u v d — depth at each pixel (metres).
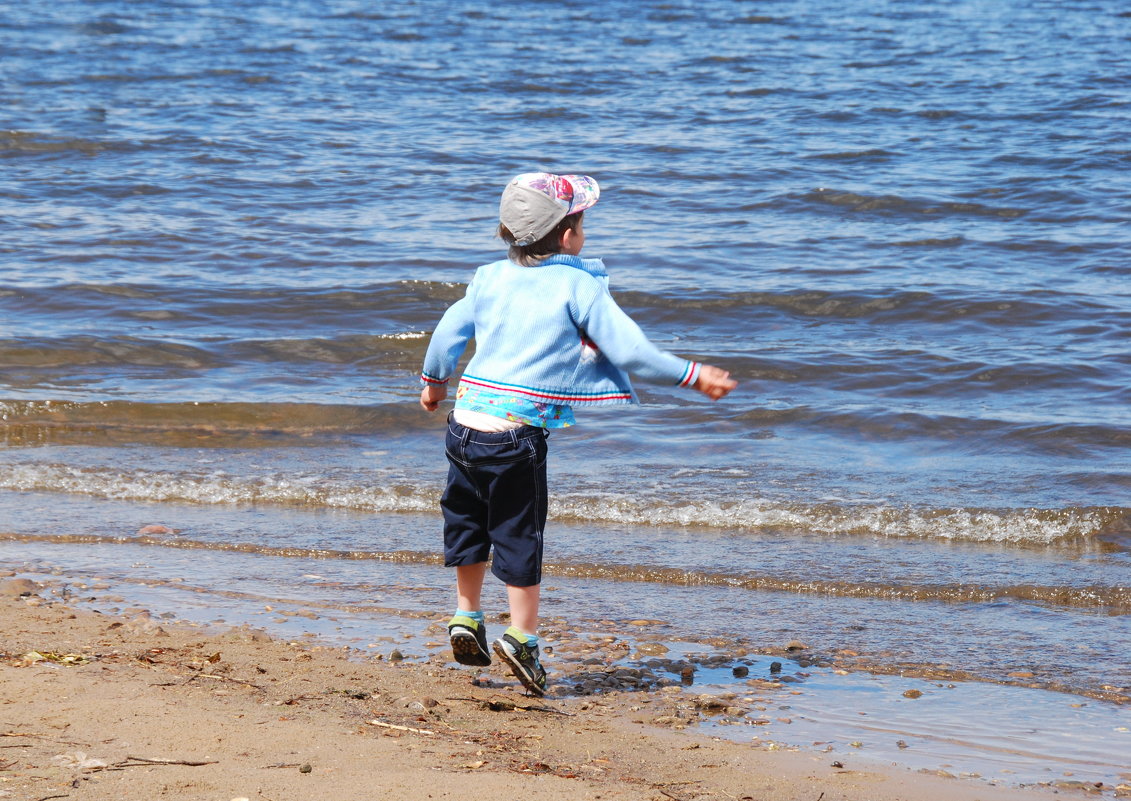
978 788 4.47
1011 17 51.44
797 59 41.09
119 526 8.73
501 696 5.39
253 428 11.55
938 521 8.67
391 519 9.02
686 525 8.77
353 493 9.55
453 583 7.50
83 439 11.17
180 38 44.47
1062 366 13.09
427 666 5.84
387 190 23.52
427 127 30.22
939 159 26.05
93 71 37.47
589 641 6.40
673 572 7.68
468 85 36.16
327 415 11.85
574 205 5.13
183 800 3.76
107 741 4.31
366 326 15.22
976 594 7.29
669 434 11.08
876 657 6.17
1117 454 10.30
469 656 5.45
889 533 8.55
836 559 7.95
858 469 10.00
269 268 17.70
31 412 11.73
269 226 20.45
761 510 8.94
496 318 5.11
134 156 26.34
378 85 36.25
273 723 4.64
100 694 4.89
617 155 26.83
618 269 17.67
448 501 5.42
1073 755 4.90
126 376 13.14
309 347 14.26
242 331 14.88
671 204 22.31
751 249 19.09
